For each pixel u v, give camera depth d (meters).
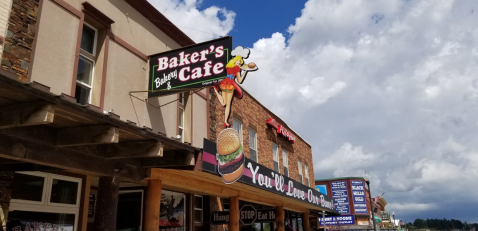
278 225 15.80
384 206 74.75
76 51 7.27
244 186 11.34
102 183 7.09
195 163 7.70
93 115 5.05
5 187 6.27
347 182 45.94
